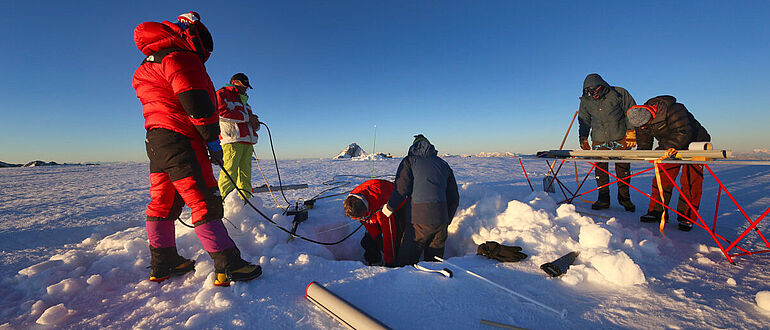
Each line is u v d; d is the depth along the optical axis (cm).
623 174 355
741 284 154
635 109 300
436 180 236
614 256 162
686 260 190
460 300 141
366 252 286
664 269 176
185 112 156
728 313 127
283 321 123
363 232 339
